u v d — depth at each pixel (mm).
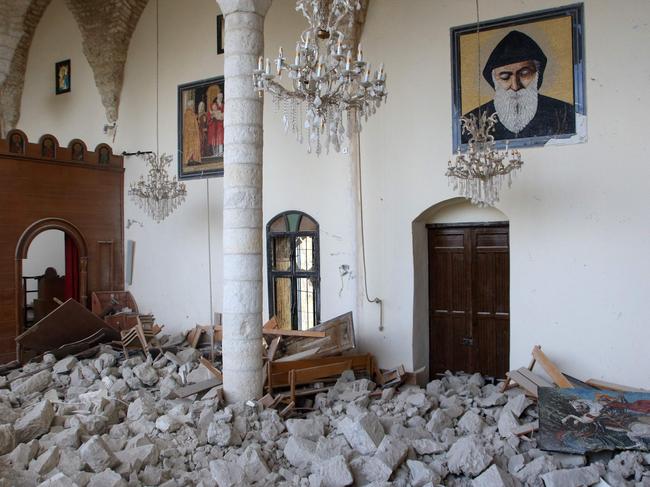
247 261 9172
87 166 14469
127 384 10320
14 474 6152
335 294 12070
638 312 9305
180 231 14359
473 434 7758
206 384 9602
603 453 7176
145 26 15008
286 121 6461
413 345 11250
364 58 11602
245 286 9156
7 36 13984
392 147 11383
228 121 9258
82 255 14312
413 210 11180
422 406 9102
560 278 9875
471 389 10055
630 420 7559
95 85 16156
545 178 9977
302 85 6102
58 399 9766
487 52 10438
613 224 9477
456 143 10727
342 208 11969
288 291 12797
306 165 12469
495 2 10359
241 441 7879
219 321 13617
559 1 9828
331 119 6336
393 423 8117
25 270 20672
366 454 7293
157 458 7117
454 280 11594
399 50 11281
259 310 9297
